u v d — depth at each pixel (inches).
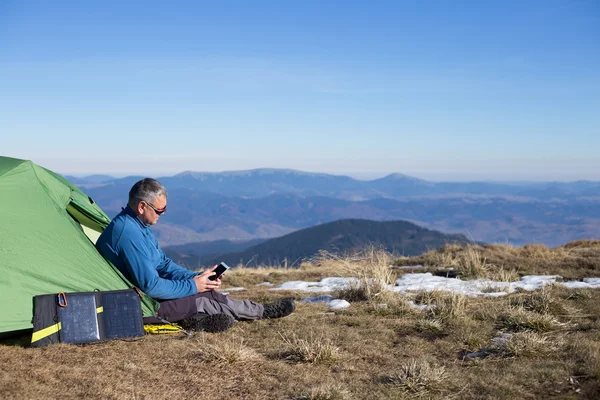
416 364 169.6
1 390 143.6
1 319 194.1
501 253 504.4
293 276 452.1
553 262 442.0
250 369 173.5
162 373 167.3
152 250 230.5
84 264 218.4
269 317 251.8
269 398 148.4
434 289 311.9
